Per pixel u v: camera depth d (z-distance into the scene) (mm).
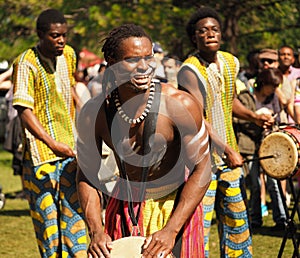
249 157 13508
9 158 29594
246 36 21641
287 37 21375
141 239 6160
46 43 8844
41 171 8891
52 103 8961
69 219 8805
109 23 20344
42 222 8930
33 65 8867
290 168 8984
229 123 9031
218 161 7801
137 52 6016
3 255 11844
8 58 21828
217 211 9352
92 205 6422
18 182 21656
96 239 6203
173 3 20609
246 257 9234
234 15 21000
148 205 6562
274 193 13430
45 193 8875
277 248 12102
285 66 14992
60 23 8883
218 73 8789
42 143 8875
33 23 21875
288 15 21188
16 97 8742
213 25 8891
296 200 9344
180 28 20344
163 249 6062
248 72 16641
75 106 9125
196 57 8797
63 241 8844
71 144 8953
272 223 14242
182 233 6512
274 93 13516
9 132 15734
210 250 12141
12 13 21781
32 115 8734
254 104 12984
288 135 9047
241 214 9156
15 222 14742
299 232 13094
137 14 20297
